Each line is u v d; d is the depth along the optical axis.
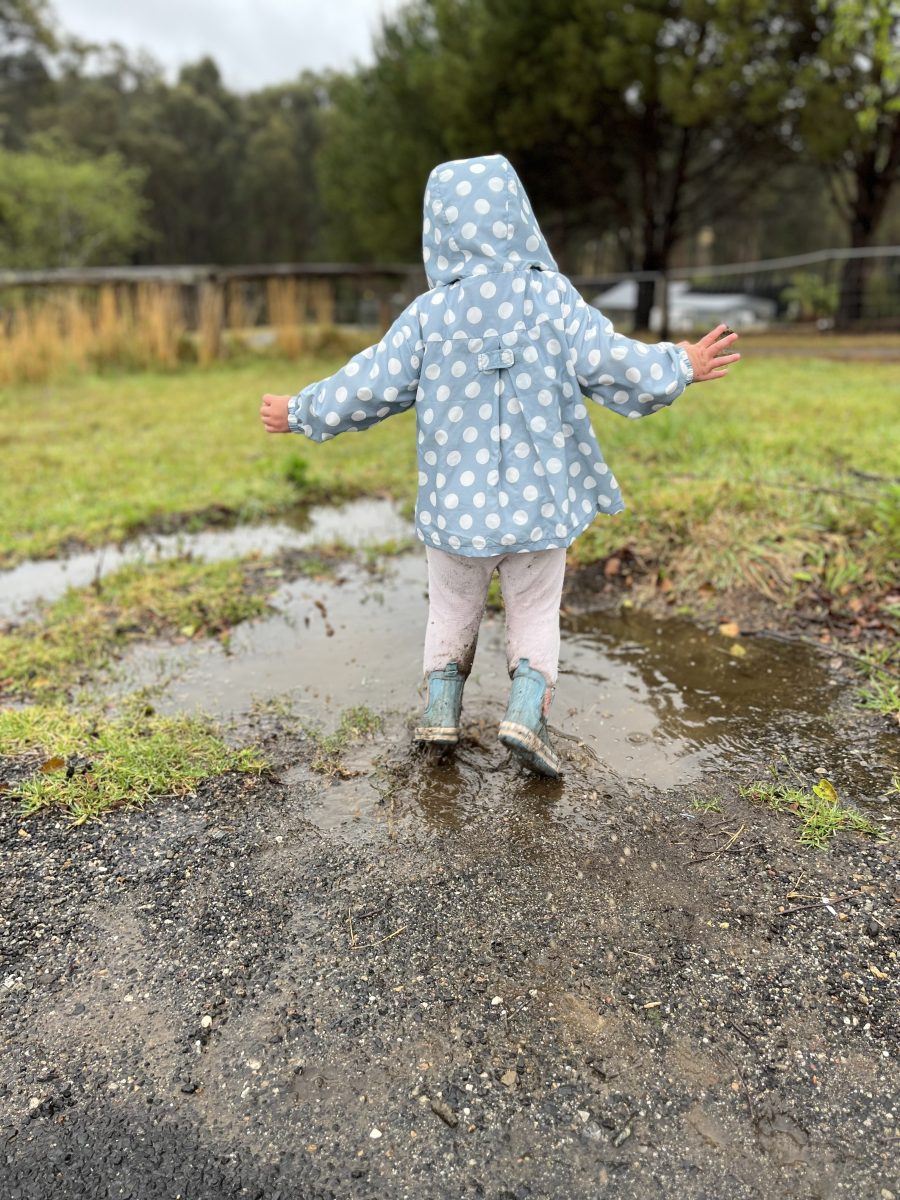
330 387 2.25
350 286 21.80
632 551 4.12
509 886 2.12
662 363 2.12
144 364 13.69
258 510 5.46
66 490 5.97
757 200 24.88
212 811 2.43
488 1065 1.66
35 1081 1.65
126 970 1.90
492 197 2.10
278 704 3.01
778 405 7.14
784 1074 1.63
